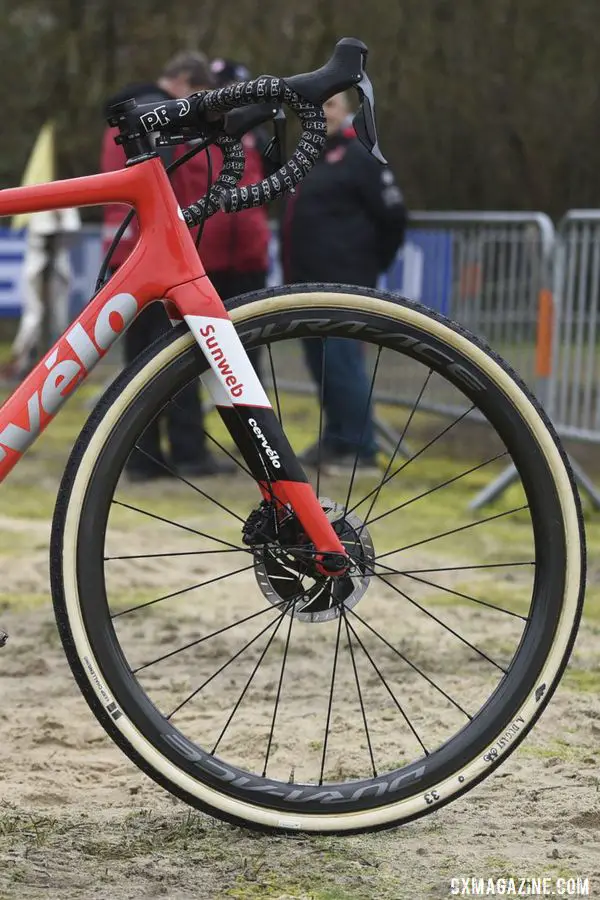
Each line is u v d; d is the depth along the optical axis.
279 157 3.39
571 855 3.25
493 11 17.11
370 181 9.30
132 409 3.21
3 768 3.91
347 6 17.06
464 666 4.96
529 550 7.32
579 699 4.54
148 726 3.23
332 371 9.55
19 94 18.59
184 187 7.59
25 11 18.50
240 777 3.28
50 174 13.77
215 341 3.23
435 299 10.13
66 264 13.80
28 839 3.32
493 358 3.34
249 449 3.28
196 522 7.96
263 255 8.66
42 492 9.09
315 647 5.25
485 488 9.12
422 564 6.86
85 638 3.18
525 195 17.95
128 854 3.23
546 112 17.47
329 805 3.31
